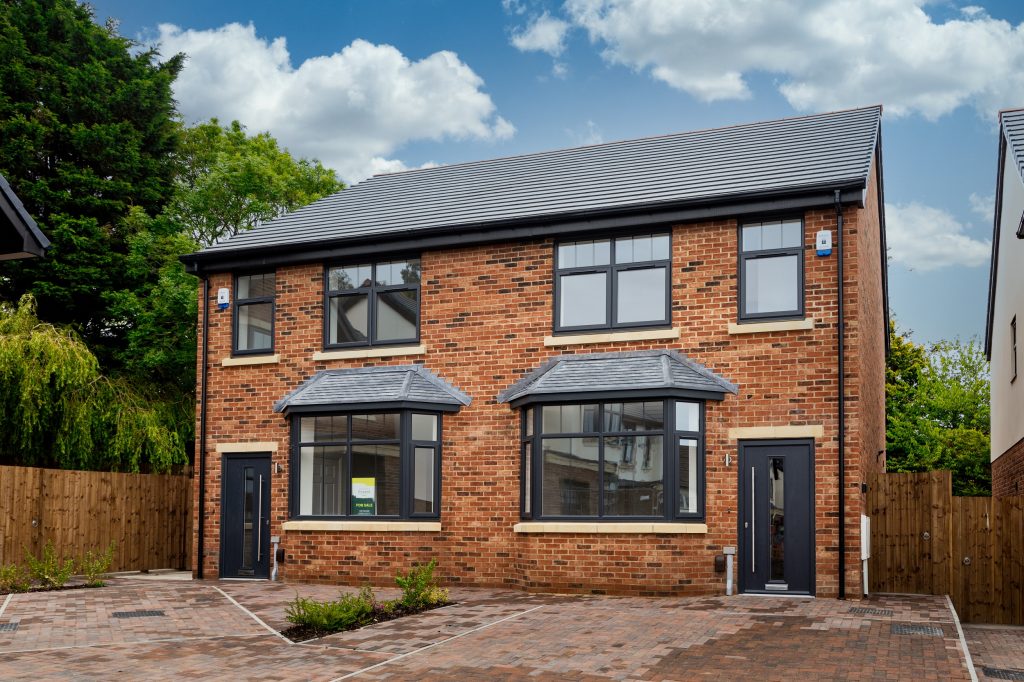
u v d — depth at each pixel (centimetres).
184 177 3142
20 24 2678
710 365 1450
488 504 1550
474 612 1244
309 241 1697
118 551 1822
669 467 1399
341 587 1561
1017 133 1731
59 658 978
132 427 2136
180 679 878
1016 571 1423
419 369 1638
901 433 3203
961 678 843
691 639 1031
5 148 2488
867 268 1636
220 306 1794
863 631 1063
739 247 1460
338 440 1622
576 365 1502
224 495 1745
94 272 2538
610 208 1498
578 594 1422
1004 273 2155
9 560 1589
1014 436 2008
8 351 1906
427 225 1644
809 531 1368
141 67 2948
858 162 1476
